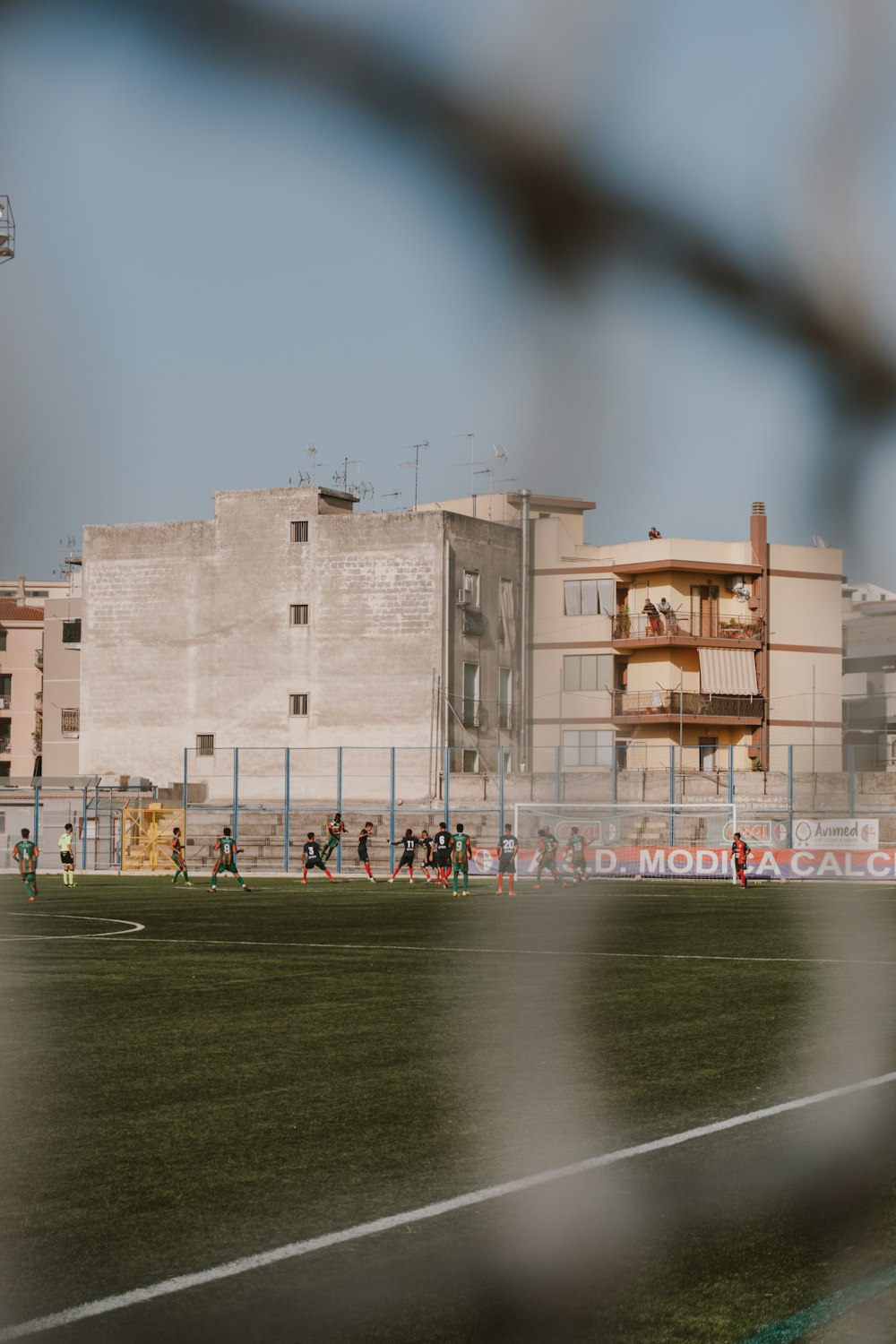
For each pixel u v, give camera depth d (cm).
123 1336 709
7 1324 725
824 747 6112
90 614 8244
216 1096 1357
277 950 2897
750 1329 722
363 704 7644
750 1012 1939
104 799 7519
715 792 6469
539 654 7031
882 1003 2033
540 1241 874
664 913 3938
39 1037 1738
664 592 7175
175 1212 945
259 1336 710
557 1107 1293
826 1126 1202
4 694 9069
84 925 3572
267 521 7900
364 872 6775
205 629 8012
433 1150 1123
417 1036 1736
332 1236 886
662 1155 1105
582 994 2150
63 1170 1066
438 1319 736
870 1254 845
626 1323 729
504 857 4972
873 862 5544
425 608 7519
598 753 6825
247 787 7869
